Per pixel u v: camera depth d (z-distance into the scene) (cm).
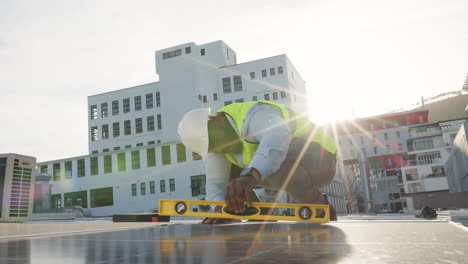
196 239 344
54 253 257
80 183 4300
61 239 403
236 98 5178
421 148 6378
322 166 680
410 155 6462
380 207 7100
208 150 702
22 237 461
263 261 190
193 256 219
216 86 5278
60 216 3050
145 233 475
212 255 220
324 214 503
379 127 8556
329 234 348
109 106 5772
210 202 510
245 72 5219
